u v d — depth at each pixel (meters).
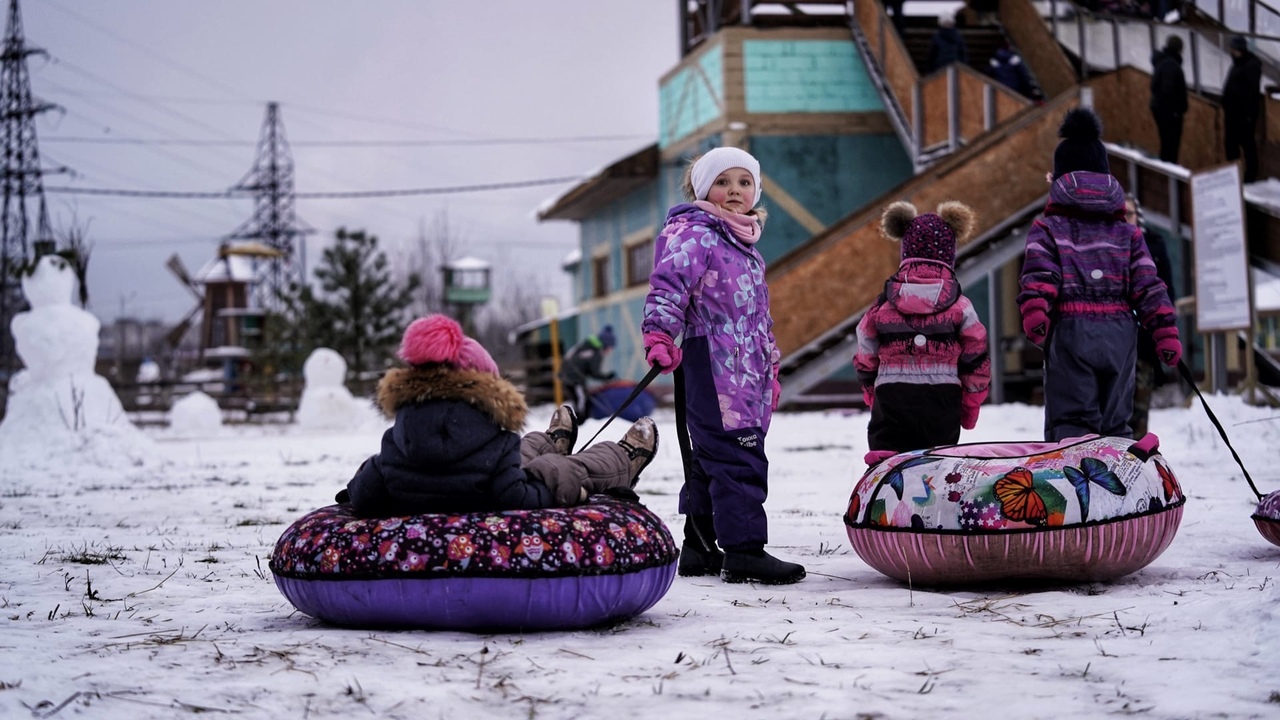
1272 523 5.17
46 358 13.05
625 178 26.64
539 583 3.66
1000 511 4.39
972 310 5.28
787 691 2.94
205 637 3.68
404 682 3.05
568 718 2.73
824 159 23.34
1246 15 14.84
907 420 5.29
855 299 16.33
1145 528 4.48
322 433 22.36
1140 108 16.41
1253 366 12.90
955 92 19.09
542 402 28.95
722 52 23.17
